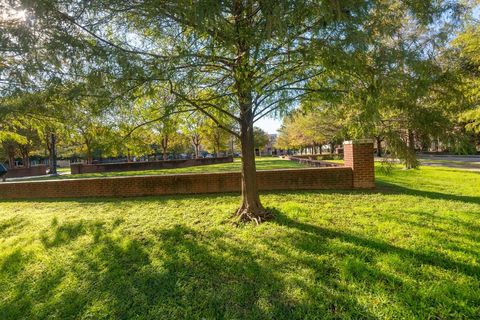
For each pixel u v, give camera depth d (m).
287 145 39.78
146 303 2.61
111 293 2.80
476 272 2.74
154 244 3.96
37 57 2.82
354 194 6.59
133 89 3.30
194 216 5.28
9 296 2.89
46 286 3.03
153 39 3.64
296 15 2.57
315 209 5.30
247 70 3.35
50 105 3.47
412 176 9.64
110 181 7.94
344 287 2.62
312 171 7.43
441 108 4.06
